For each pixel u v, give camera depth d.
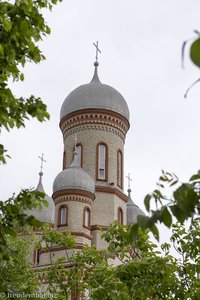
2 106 8.36
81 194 39.72
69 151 45.28
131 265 15.77
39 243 20.80
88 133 44.94
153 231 5.27
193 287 15.88
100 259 18.33
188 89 4.36
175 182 5.28
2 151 8.58
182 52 3.92
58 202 39.78
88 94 46.03
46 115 8.93
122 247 17.50
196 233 16.58
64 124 46.75
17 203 8.35
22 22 8.66
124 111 46.56
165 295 16.06
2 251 8.38
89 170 43.47
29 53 9.39
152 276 15.65
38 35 9.46
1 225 8.18
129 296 15.60
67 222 38.69
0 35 8.82
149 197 5.32
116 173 44.00
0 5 8.95
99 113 45.25
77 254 19.39
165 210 5.21
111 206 42.06
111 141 44.94
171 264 15.82
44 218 46.50
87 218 39.56
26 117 8.82
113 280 15.08
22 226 8.29
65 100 47.72
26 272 19.41
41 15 9.37
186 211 4.96
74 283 18.25
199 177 5.12
